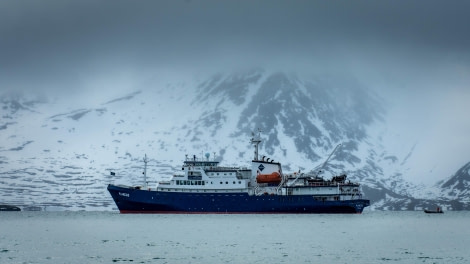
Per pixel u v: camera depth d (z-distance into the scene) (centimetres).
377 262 12800
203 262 12738
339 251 14412
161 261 12825
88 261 12800
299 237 17438
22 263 12538
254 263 12638
